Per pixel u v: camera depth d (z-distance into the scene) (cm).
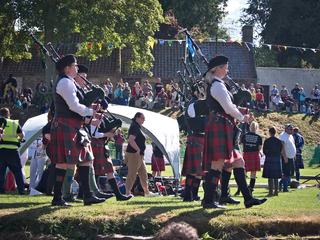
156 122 1648
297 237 825
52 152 909
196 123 1077
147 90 3597
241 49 4441
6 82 3525
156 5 3675
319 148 3123
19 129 1295
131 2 3603
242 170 930
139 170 1353
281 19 5688
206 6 5516
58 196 920
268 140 1493
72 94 882
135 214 849
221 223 830
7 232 831
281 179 1648
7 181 1377
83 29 3481
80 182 1049
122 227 827
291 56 5697
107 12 3466
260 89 3797
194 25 5522
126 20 3547
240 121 918
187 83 1371
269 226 837
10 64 4200
